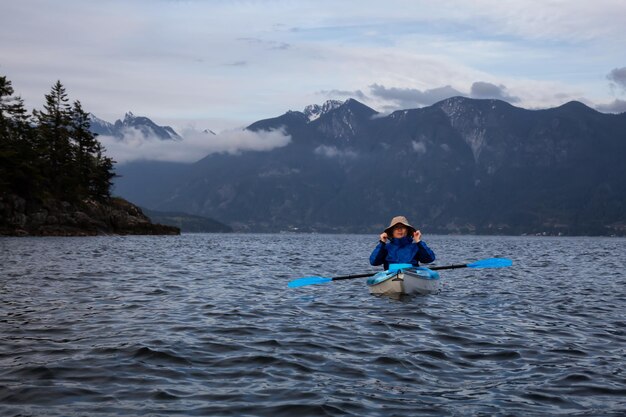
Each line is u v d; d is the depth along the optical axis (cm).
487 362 847
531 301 1542
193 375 754
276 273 2408
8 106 8919
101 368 771
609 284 2064
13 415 586
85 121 10344
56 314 1191
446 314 1292
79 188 9838
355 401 656
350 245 8344
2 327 1038
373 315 1270
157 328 1059
